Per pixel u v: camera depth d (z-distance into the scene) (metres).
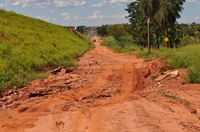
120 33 71.12
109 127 5.76
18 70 11.37
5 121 6.21
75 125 5.92
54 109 7.16
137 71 12.98
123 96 8.72
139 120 6.18
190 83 10.53
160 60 14.04
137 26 47.22
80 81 11.13
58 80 11.12
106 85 10.38
